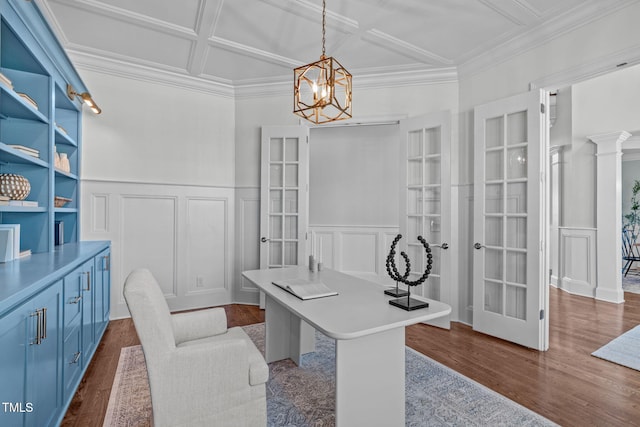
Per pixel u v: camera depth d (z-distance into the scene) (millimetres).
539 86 3012
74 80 3016
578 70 2732
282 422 1933
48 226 2486
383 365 1758
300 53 3492
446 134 3566
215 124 4277
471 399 2162
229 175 4371
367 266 5383
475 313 3436
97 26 2961
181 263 4051
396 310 1776
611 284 4664
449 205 3570
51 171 2508
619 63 2492
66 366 1952
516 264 3139
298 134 4191
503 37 3139
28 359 1435
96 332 2807
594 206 4938
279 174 4285
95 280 2758
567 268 5238
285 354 2768
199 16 2812
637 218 7000
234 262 4422
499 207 3273
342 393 1656
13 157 2191
